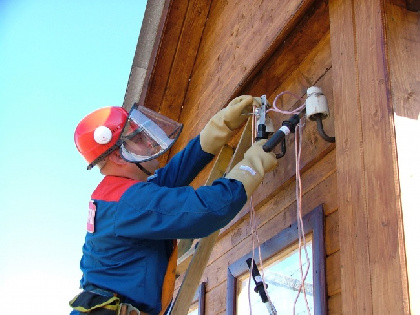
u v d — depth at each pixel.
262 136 2.62
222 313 3.72
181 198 2.27
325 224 2.67
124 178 2.51
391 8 2.37
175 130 2.66
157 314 2.35
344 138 2.37
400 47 2.29
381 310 1.93
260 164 2.41
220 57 4.44
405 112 2.16
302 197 2.96
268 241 3.20
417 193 2.02
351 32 2.48
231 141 3.66
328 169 2.78
